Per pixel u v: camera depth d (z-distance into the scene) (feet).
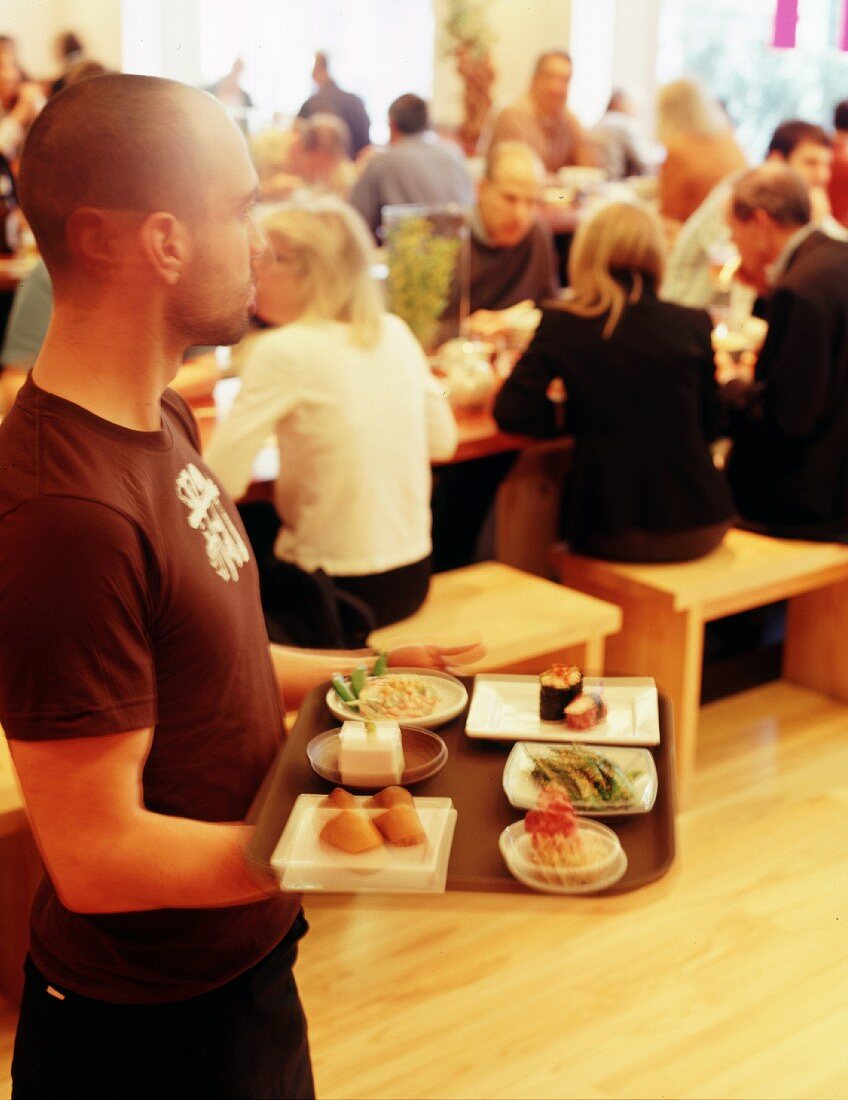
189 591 3.47
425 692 4.46
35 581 3.08
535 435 10.46
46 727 3.11
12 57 21.20
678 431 10.25
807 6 25.99
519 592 9.97
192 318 3.41
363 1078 6.95
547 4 27.99
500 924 8.43
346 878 3.24
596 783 3.73
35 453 3.21
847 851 9.32
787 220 11.16
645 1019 7.47
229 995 3.93
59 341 3.35
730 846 9.38
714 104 16.94
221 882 3.34
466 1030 7.36
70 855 3.24
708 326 10.38
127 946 3.74
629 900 3.24
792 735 11.24
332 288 8.57
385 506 8.82
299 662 4.75
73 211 3.21
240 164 3.39
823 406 10.89
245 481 8.54
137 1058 3.86
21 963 7.55
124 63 23.97
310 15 22.21
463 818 3.63
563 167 21.66
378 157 17.79
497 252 15.25
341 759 3.78
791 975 7.89
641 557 10.48
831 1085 6.93
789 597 12.12
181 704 3.57
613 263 10.22
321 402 8.49
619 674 4.59
